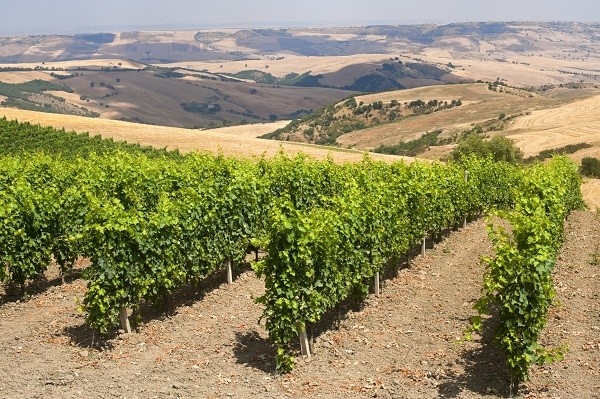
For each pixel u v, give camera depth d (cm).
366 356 1210
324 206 2209
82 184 2128
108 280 1250
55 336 1285
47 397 1009
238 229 1678
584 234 2455
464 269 1909
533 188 1964
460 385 1066
